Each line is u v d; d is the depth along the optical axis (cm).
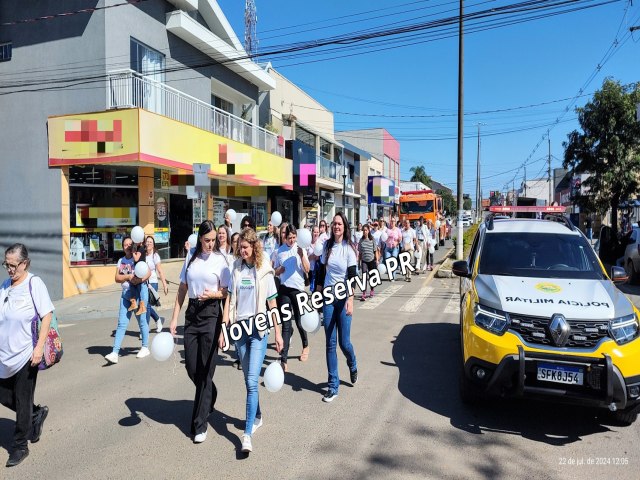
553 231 588
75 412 480
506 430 429
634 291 1259
